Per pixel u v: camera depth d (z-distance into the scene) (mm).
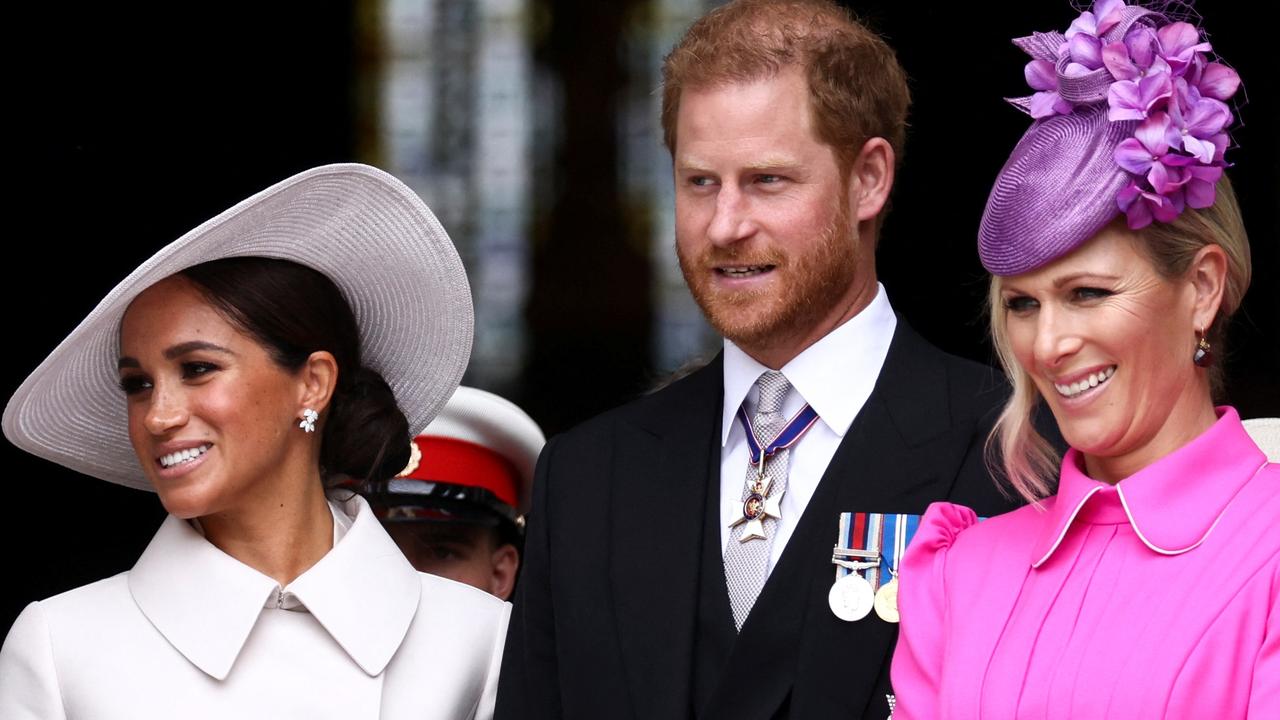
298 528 12797
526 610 13109
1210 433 10102
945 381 12555
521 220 43281
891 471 12195
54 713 11922
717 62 12391
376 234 12992
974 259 34125
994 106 34062
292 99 41031
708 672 12172
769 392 12680
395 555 13250
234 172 40125
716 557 12398
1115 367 10109
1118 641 9648
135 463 13586
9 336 36531
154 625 12289
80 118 37906
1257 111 30500
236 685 12250
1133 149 9891
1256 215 30469
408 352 13836
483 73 43094
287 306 12484
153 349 12109
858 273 12766
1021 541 10641
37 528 33500
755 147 12172
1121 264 10008
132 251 38188
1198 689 9328
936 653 10703
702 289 12500
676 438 12977
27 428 12906
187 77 39188
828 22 12648
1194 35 10062
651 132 43281
